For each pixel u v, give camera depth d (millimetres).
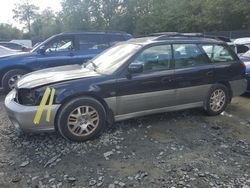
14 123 4605
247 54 8867
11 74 8031
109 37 9242
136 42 5461
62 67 5637
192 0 37656
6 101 4762
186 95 5496
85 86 4539
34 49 8578
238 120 5809
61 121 4438
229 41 10820
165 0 42438
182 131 5125
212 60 5812
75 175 3707
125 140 4703
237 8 30328
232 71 6020
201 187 3463
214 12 32500
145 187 3465
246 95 7895
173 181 3582
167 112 5840
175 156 4203
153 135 4922
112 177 3666
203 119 5785
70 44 8766
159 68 5184
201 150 4406
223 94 5996
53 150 4344
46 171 3797
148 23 41625
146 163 3998
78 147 4438
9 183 3553
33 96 4375
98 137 4777
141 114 5141
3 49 10141
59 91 4402
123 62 4922
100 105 4672
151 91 5078
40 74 5047
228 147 4531
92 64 5516
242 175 3729
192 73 5469
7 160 4074
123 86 4820
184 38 5582
